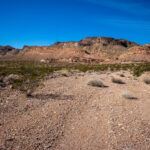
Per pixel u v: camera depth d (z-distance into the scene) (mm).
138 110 6469
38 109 5887
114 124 4980
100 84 11516
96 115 5695
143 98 8508
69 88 9961
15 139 3803
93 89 10195
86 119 5312
